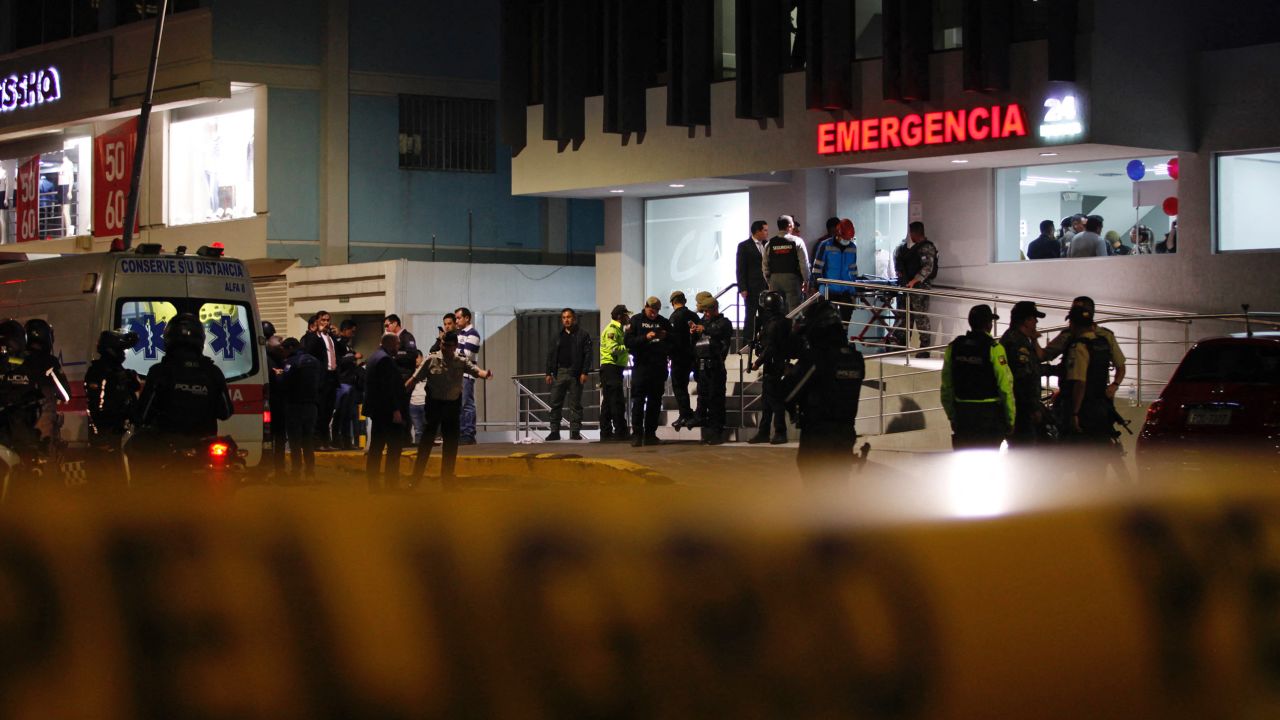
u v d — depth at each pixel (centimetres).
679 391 2123
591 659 395
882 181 2655
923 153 2197
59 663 396
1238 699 468
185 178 3897
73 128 4228
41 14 4250
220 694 395
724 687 397
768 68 2383
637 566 399
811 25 2292
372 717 392
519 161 2809
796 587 406
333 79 3691
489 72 3906
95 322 1633
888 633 412
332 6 3681
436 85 3819
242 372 1741
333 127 3694
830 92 2272
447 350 1655
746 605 401
